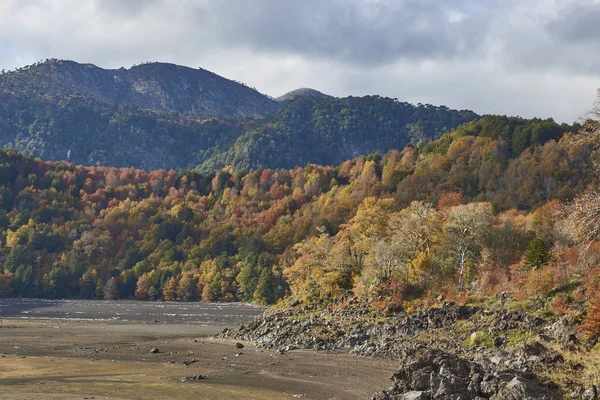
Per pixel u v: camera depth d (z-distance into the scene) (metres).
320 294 96.31
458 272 90.25
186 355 72.62
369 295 86.06
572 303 62.66
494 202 189.25
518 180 199.62
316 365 62.94
